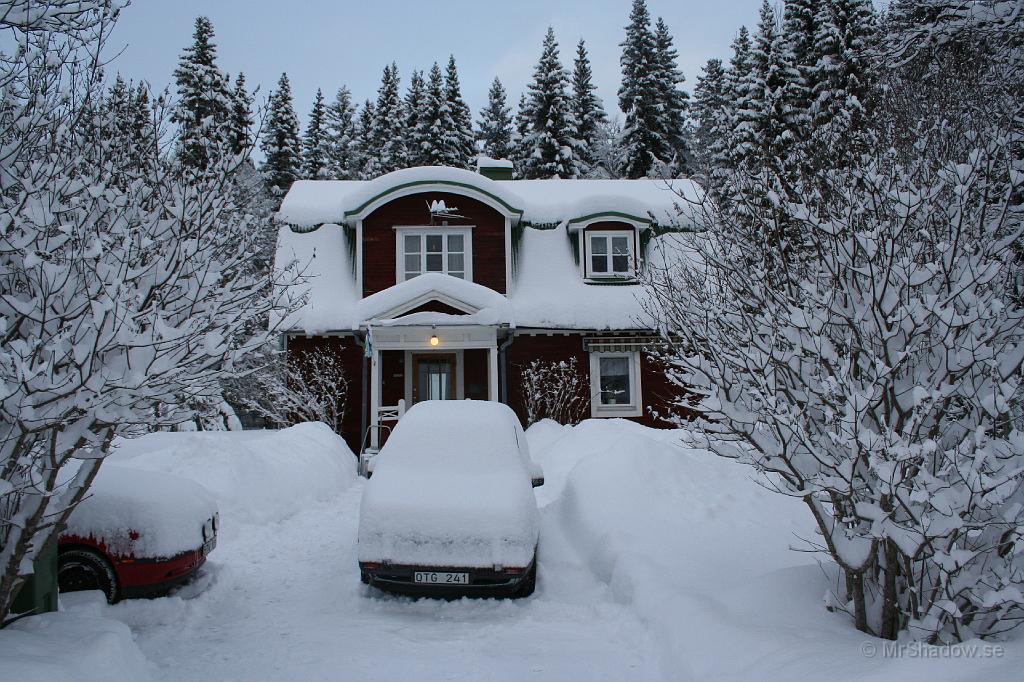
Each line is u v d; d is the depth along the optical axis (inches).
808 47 928.3
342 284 748.0
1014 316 174.6
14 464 164.6
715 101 1625.2
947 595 159.3
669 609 216.8
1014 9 487.2
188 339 178.1
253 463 434.6
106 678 160.1
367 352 647.1
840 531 188.1
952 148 251.9
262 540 363.6
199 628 237.0
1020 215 206.1
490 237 769.6
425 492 274.8
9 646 160.9
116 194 198.2
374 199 744.3
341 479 531.8
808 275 227.6
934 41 564.4
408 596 270.8
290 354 711.7
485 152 2197.3
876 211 185.9
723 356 197.3
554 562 308.0
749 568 259.6
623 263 787.4
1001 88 412.8
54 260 177.8
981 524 150.2
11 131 186.2
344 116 2151.8
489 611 256.8
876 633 187.3
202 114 1012.5
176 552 257.4
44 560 203.8
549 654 210.4
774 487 187.9
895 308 176.7
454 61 1882.4
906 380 182.7
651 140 1589.6
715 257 239.9
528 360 751.7
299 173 1646.2
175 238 198.4
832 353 179.2
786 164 282.7
